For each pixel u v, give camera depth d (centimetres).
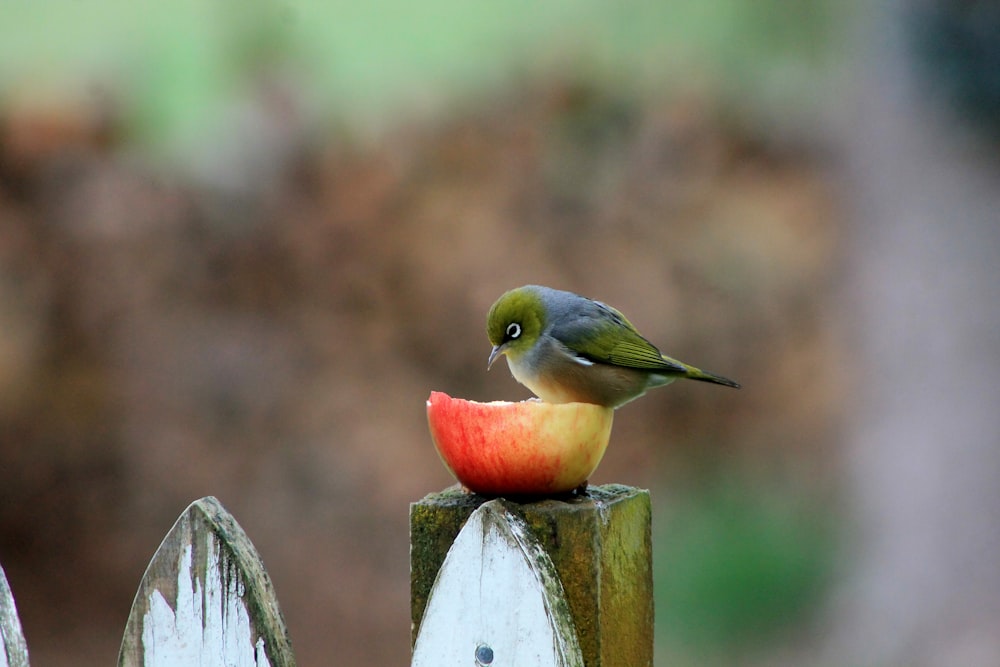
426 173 1644
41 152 1564
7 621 404
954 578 1053
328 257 1556
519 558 339
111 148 1597
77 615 1214
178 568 367
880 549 1106
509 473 370
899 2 1108
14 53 1680
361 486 1369
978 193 1083
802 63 1684
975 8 1062
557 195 1647
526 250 1591
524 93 1741
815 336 1530
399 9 1828
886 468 1110
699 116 1719
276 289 1532
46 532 1310
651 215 1645
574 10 1834
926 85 1095
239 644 363
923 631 1049
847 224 1343
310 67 1741
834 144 1619
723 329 1555
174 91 1678
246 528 1327
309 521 1339
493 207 1623
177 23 1747
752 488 1350
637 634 379
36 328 1438
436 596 345
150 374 1434
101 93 1645
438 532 368
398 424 1425
